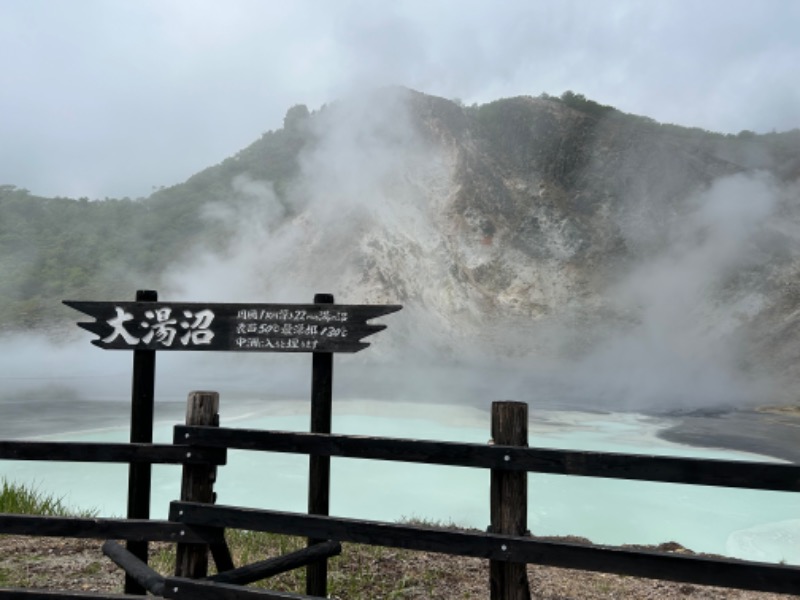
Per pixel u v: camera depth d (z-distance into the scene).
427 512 11.85
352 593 5.16
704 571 3.09
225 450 4.00
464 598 5.15
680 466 3.24
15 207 104.12
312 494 4.24
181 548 3.96
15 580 5.27
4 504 7.36
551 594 5.30
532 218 79.56
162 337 4.47
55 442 4.08
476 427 23.16
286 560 4.20
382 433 21.36
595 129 90.56
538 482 14.88
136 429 4.49
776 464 3.11
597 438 22.56
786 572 2.99
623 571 3.20
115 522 3.92
